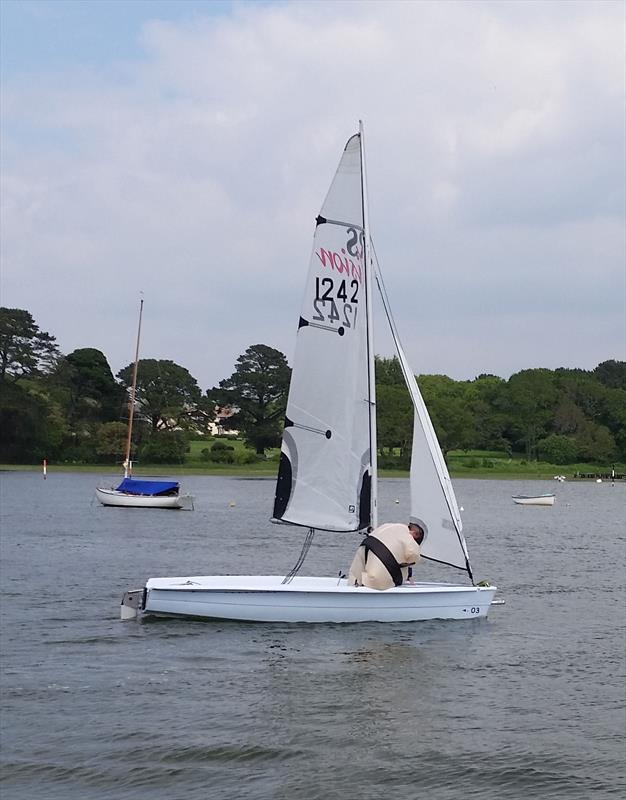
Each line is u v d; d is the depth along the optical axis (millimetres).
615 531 62812
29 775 14352
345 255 25531
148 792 13805
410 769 14805
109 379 163125
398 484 132250
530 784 14312
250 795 13781
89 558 40719
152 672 19906
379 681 19516
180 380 163375
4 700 17922
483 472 164500
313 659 21031
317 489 25547
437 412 162375
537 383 179500
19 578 33781
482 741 16031
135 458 153875
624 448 179750
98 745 15555
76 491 100750
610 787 14234
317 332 25594
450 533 24984
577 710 17797
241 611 24016
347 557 43344
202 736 16016
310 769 14734
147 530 56875
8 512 70938
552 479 162000
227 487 120812
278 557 42594
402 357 26078
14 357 152750
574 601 30344
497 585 34250
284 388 170125
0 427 146750
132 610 24938
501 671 20484
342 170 25500
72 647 22031
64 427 152875
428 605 24453
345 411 25469
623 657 21953
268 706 17688
